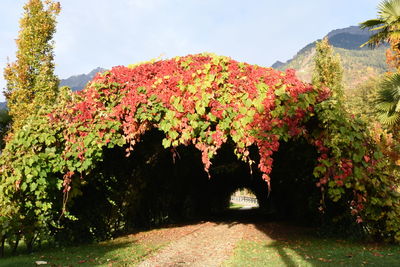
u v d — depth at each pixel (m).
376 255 5.55
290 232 9.91
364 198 6.66
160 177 11.63
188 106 6.30
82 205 7.73
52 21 18.00
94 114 6.53
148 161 9.91
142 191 10.41
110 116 6.48
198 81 6.42
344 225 7.81
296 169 9.56
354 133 6.45
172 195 13.64
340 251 6.05
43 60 17.12
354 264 5.00
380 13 11.06
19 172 5.84
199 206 18.39
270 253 6.40
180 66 6.88
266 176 5.96
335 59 21.31
